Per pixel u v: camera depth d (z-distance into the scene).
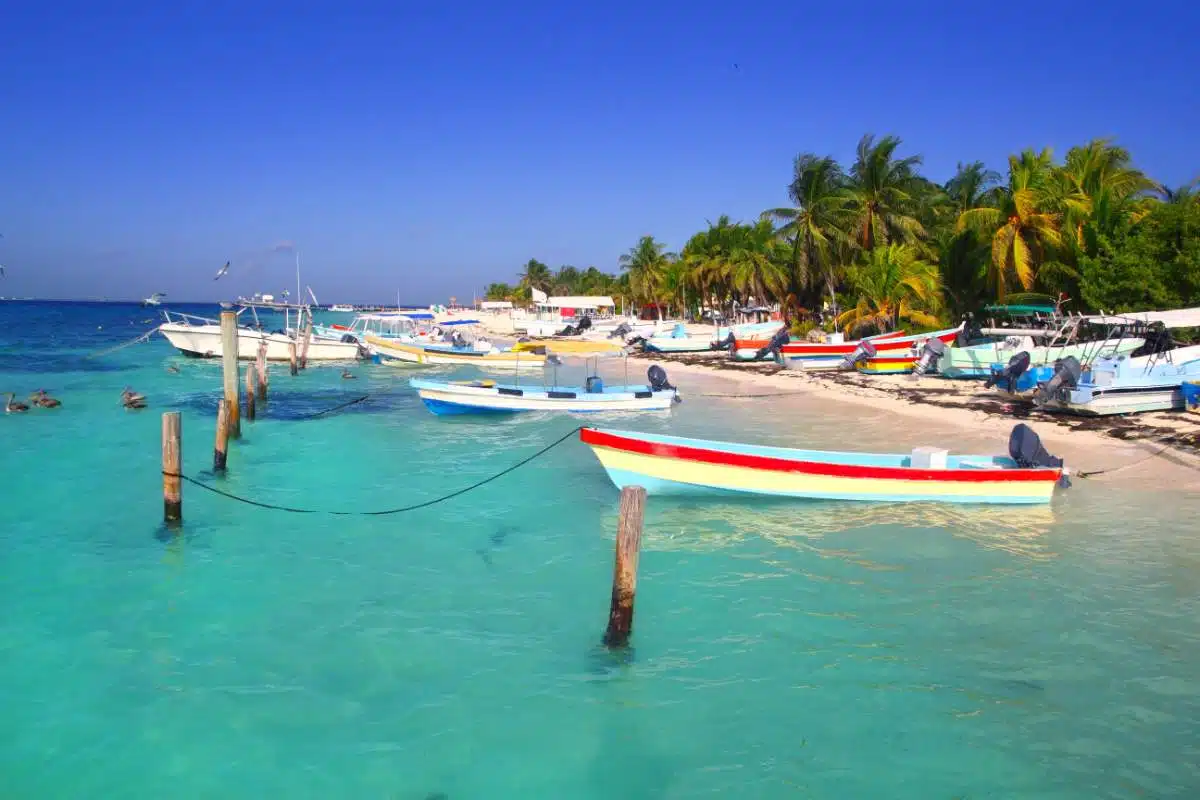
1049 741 7.96
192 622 10.84
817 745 8.02
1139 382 22.05
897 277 41.00
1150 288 29.08
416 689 9.16
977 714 8.45
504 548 13.77
